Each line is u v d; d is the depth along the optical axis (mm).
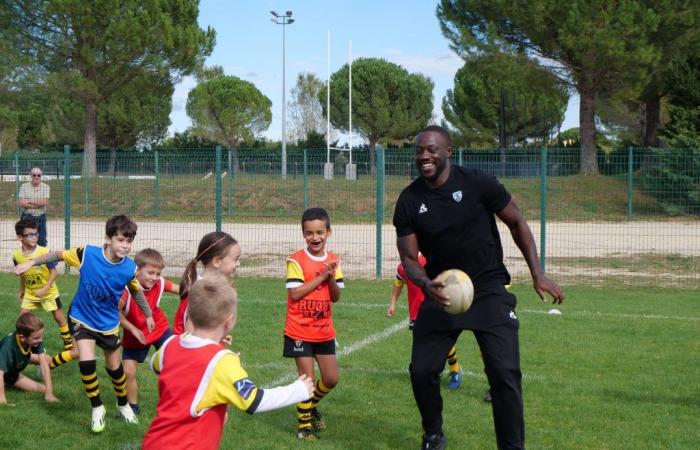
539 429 5566
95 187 25000
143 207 24562
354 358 7742
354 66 58906
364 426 5695
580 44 26625
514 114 49031
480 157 23875
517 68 29406
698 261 16078
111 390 6637
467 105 52125
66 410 6043
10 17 32656
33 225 8234
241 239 19844
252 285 13078
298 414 5426
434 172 4613
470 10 30922
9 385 6500
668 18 27203
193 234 20703
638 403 6215
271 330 9062
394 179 23562
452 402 6301
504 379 4605
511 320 4734
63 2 30797
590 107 29922
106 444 5242
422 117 59312
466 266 4734
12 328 9016
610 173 22266
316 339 5438
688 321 9797
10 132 65562
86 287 5457
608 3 26547
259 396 3266
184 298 5133
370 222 22516
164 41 32719
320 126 65500
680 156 20531
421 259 7020
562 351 8055
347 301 11234
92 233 21031
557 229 21062
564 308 10797
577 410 6031
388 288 12680
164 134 53156
